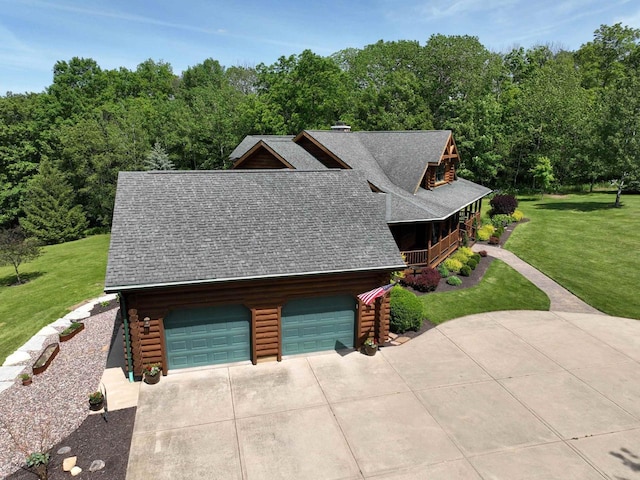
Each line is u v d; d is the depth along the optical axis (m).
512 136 46.94
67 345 14.98
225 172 15.15
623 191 46.56
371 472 9.11
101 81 64.31
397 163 24.72
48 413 11.12
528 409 11.19
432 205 21.52
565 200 43.44
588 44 73.69
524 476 8.96
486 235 28.33
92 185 41.09
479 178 45.59
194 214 13.54
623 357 13.79
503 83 57.94
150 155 42.41
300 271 12.59
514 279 21.06
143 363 12.54
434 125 50.62
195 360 13.16
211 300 12.56
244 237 13.23
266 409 11.20
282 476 9.02
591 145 38.44
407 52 59.75
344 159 23.14
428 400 11.58
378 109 50.56
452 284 20.20
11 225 45.12
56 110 51.09
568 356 13.86
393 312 15.27
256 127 46.94
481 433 10.29
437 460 9.43
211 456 9.56
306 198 14.98
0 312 19.67
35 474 9.05
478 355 13.95
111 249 12.09
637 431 10.32
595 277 21.27
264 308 13.09
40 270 27.50
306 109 47.34
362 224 14.49
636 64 61.69
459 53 51.34
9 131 44.00
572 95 49.12
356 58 63.03
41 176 39.81
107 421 10.73
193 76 81.38
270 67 54.88
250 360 13.57
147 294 12.02
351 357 13.85
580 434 10.23
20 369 13.46
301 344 13.98
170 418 10.84
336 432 10.34
